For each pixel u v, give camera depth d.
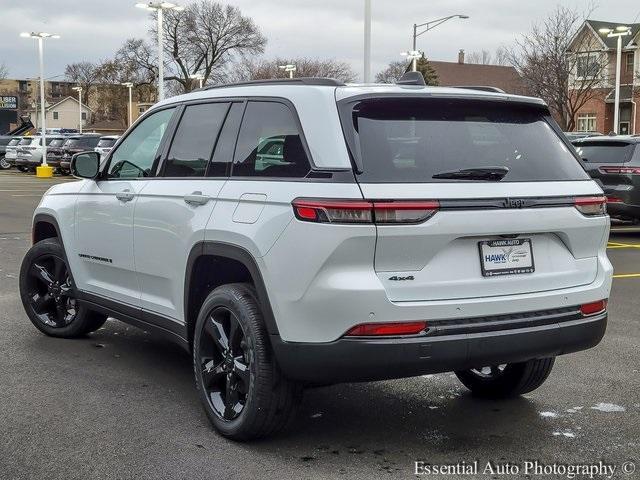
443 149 3.87
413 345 3.58
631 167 12.56
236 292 4.08
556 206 3.99
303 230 3.63
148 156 5.14
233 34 64.88
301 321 3.66
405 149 3.79
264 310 3.84
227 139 4.44
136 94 77.50
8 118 57.50
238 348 4.10
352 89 3.92
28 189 25.88
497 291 3.83
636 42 44.88
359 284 3.53
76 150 33.66
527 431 4.36
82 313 6.09
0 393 4.89
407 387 5.19
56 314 6.34
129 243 5.09
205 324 4.29
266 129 4.17
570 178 4.17
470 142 3.98
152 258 4.85
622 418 4.59
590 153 13.21
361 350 3.55
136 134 5.40
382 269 3.60
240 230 3.98
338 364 3.60
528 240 3.96
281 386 3.89
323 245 3.56
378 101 3.86
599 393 5.07
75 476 3.67
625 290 8.77
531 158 4.11
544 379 4.75
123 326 6.83
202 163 4.58
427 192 3.64
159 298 4.91
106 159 5.60
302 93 4.01
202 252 4.30
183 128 4.90
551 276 4.02
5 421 4.39
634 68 45.47
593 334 4.13
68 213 5.88
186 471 3.74
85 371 5.41
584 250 4.18
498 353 3.77
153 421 4.43
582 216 4.10
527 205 3.87
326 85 4.00
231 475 3.70
